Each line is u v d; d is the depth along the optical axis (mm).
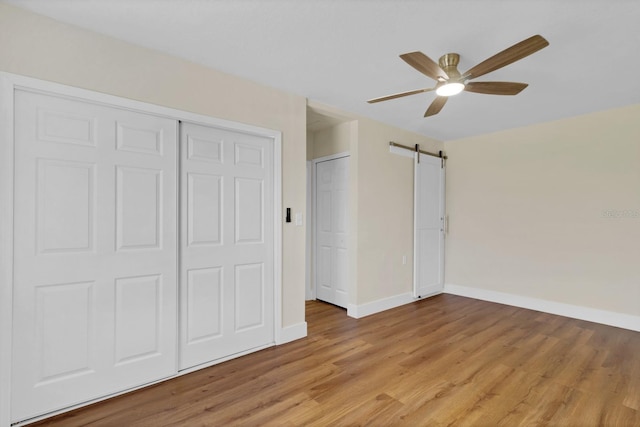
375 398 2006
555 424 1756
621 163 3277
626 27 1858
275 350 2732
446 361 2514
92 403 1941
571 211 3607
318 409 1892
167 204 2240
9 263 1689
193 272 2385
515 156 4066
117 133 2043
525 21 1822
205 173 2449
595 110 3367
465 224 4559
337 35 1994
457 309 3926
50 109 1824
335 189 4184
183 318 2340
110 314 2014
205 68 2402
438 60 2240
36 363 1778
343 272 4055
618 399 1987
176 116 2258
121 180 2055
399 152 4059
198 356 2404
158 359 2201
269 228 2828
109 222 2010
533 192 3902
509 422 1772
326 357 2594
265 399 1993
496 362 2494
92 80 1936
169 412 1862
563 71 2439
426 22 1847
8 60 1691
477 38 2004
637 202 3189
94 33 1948
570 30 1896
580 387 2127
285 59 2311
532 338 2979
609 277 3354
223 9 1742
